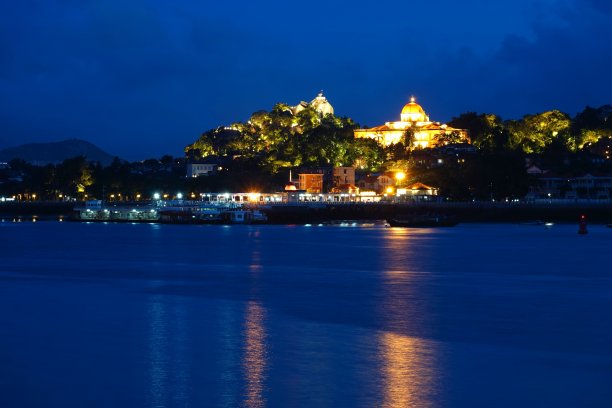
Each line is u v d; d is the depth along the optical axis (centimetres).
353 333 9438
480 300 11806
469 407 6769
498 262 17138
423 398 6988
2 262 17325
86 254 19388
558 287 13212
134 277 14562
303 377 7588
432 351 8569
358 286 13300
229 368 7888
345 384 7375
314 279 14238
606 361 8175
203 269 15888
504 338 9212
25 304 11425
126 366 7962
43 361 8162
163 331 9525
